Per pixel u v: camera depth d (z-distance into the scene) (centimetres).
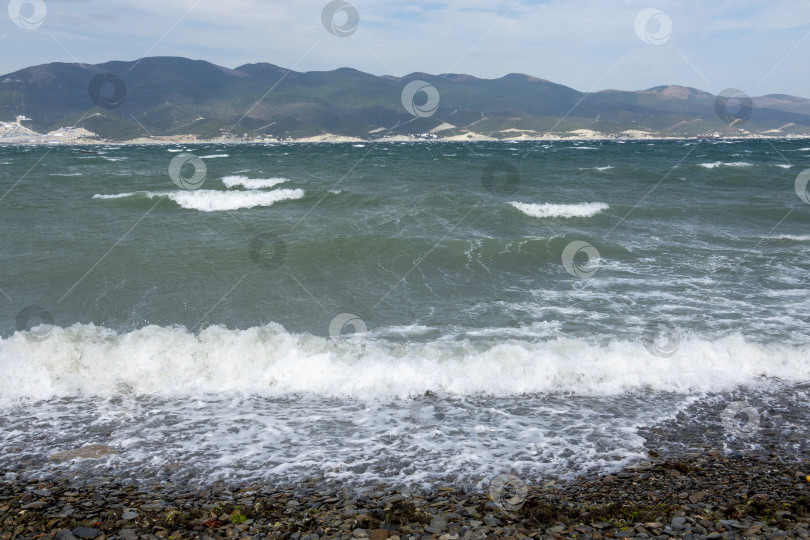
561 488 534
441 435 654
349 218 1925
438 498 513
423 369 822
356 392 778
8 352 834
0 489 523
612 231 1789
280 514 480
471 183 2992
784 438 646
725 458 598
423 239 1605
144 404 739
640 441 641
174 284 1222
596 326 998
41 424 675
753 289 1220
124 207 2106
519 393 777
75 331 919
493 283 1274
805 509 478
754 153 6738
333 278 1292
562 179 3231
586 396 768
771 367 848
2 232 1642
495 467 578
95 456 596
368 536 440
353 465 582
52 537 434
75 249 1471
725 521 459
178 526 456
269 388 791
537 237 1648
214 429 668
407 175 3456
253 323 1024
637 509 487
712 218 1997
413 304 1134
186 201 2202
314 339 914
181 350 859
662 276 1320
